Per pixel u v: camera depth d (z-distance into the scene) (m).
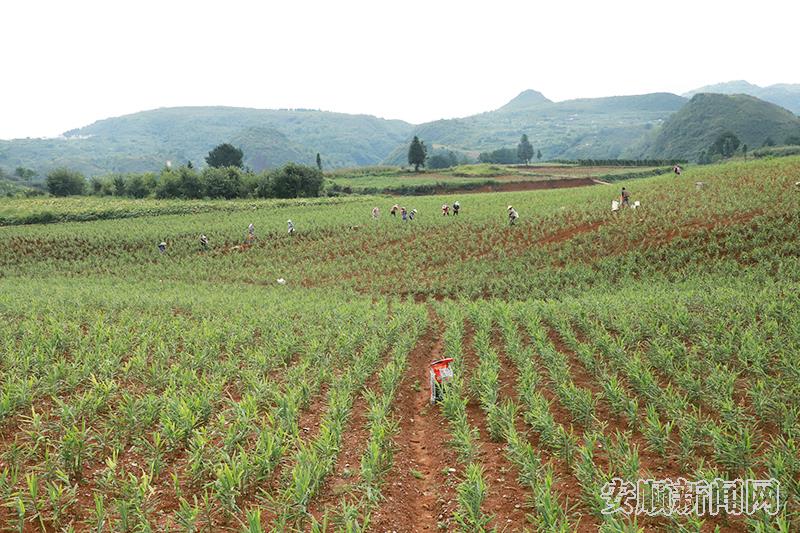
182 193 91.81
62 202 82.69
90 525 6.87
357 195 105.25
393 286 34.69
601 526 6.67
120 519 6.84
